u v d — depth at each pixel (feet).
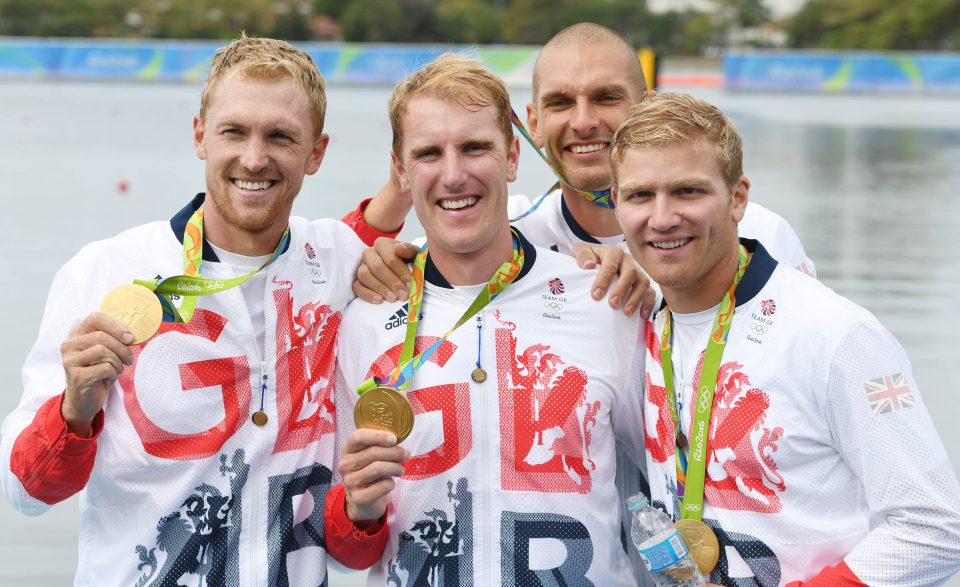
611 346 9.20
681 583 8.33
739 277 8.59
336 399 9.35
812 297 8.33
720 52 211.20
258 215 8.73
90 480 8.77
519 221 11.73
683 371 8.77
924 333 22.35
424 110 8.65
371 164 46.24
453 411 8.93
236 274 8.95
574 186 11.17
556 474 8.86
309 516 9.00
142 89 89.76
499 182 8.82
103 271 8.86
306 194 37.35
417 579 8.91
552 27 188.75
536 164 44.93
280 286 9.07
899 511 7.85
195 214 9.08
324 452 9.13
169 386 8.68
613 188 8.78
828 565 8.18
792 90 100.73
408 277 9.33
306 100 8.80
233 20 178.29
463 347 9.05
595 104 11.01
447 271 9.20
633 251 8.58
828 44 173.99
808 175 47.39
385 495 8.71
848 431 8.03
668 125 8.23
